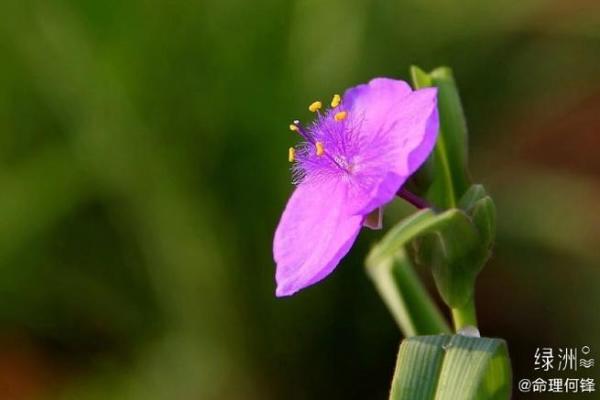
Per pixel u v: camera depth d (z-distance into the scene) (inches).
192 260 21.8
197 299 22.1
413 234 13.4
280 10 21.3
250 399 22.5
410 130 13.2
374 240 20.9
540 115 24.4
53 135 22.4
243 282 21.9
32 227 21.7
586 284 21.5
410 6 22.8
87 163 21.6
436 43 22.8
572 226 22.1
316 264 13.3
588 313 21.2
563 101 24.7
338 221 13.3
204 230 21.6
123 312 23.1
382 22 22.5
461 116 14.2
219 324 22.2
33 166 21.7
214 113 21.3
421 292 14.8
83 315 23.4
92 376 23.1
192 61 21.3
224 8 21.2
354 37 22.2
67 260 22.6
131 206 21.8
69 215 22.1
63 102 21.8
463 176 14.1
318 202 13.5
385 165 13.3
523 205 22.4
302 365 22.3
